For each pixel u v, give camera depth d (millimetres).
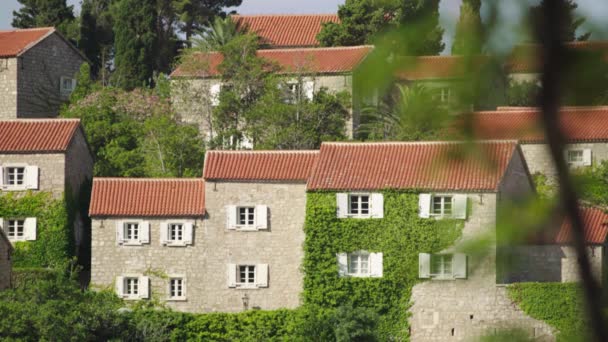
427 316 177000
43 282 175500
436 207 178875
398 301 178875
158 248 191500
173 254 191125
